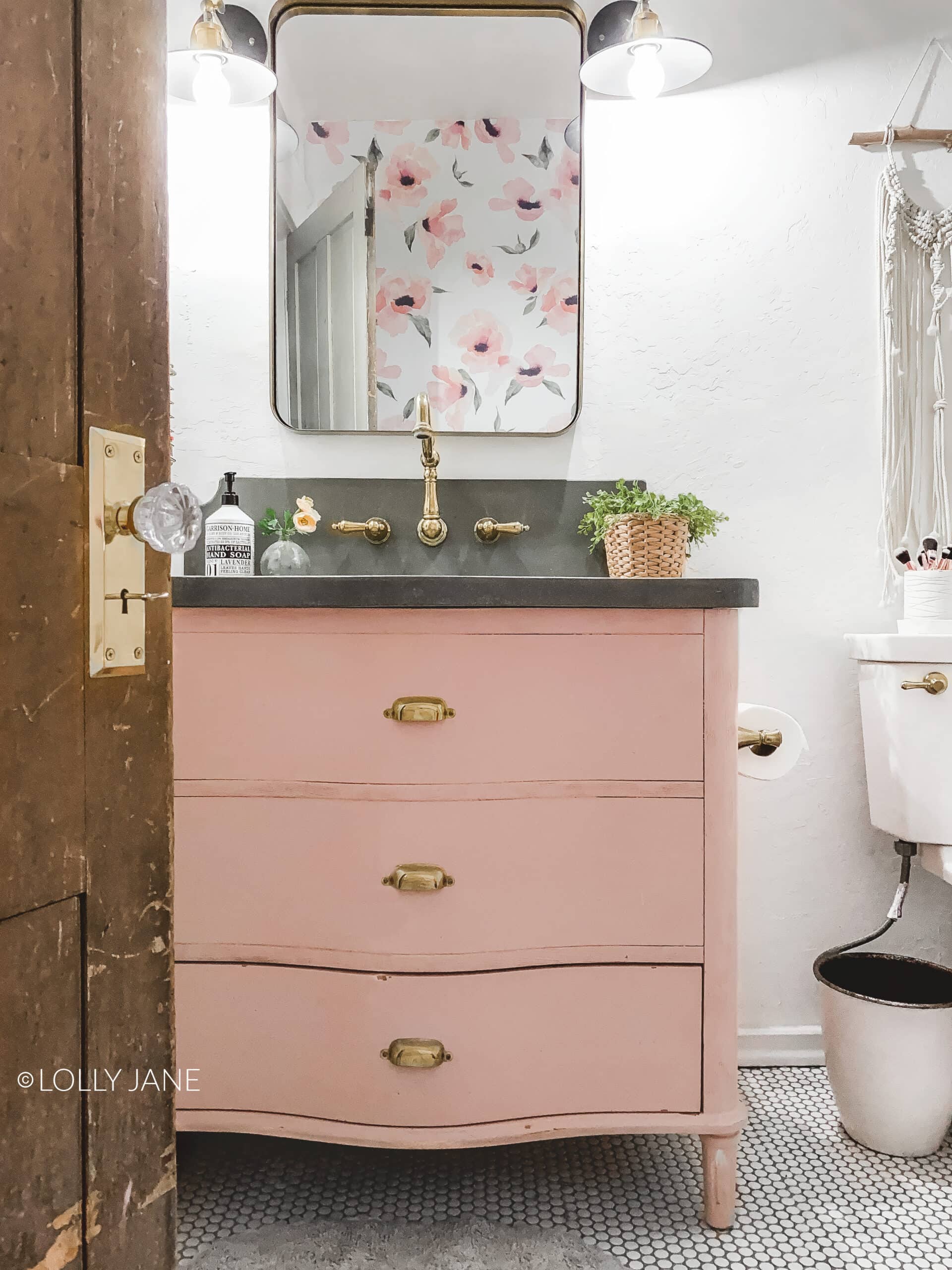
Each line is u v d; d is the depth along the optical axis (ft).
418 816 3.54
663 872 3.60
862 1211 3.88
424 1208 3.87
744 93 5.29
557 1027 3.59
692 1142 4.45
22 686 1.30
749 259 5.31
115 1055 1.53
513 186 5.23
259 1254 3.56
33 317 1.34
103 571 1.49
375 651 3.53
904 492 5.34
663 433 5.30
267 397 5.24
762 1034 5.30
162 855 1.69
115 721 1.54
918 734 4.59
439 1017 3.54
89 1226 1.45
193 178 5.20
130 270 1.59
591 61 4.92
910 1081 4.20
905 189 5.35
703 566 5.33
